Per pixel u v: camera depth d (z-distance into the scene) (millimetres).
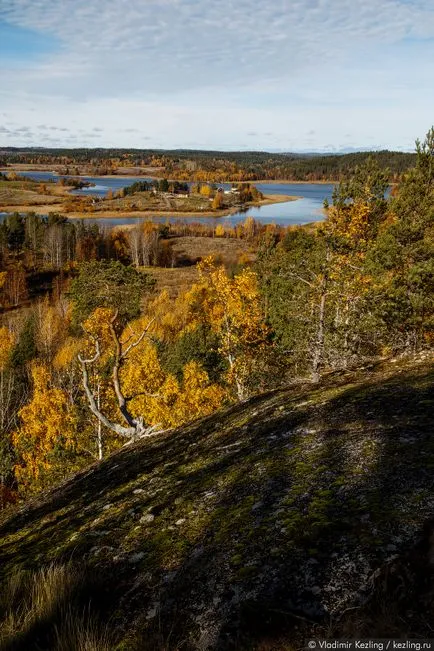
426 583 2508
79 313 29312
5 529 6766
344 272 16047
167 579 3523
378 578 2641
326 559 3051
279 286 29484
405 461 4285
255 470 5250
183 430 9523
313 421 6613
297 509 3908
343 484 4164
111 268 30438
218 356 31359
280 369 23719
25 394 43719
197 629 2812
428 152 19812
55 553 4754
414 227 18547
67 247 130125
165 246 142750
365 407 6621
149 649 2740
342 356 16188
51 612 3330
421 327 18578
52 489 8609
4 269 111250
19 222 137125
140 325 51531
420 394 6648
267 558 3299
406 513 3318
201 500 4918
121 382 21844
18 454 30344
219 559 3510
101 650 2848
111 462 8859
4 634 3277
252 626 2643
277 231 140625
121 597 3496
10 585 3955
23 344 57781
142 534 4535
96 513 5715
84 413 24609
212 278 23391
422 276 17844
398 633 2244
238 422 8195
